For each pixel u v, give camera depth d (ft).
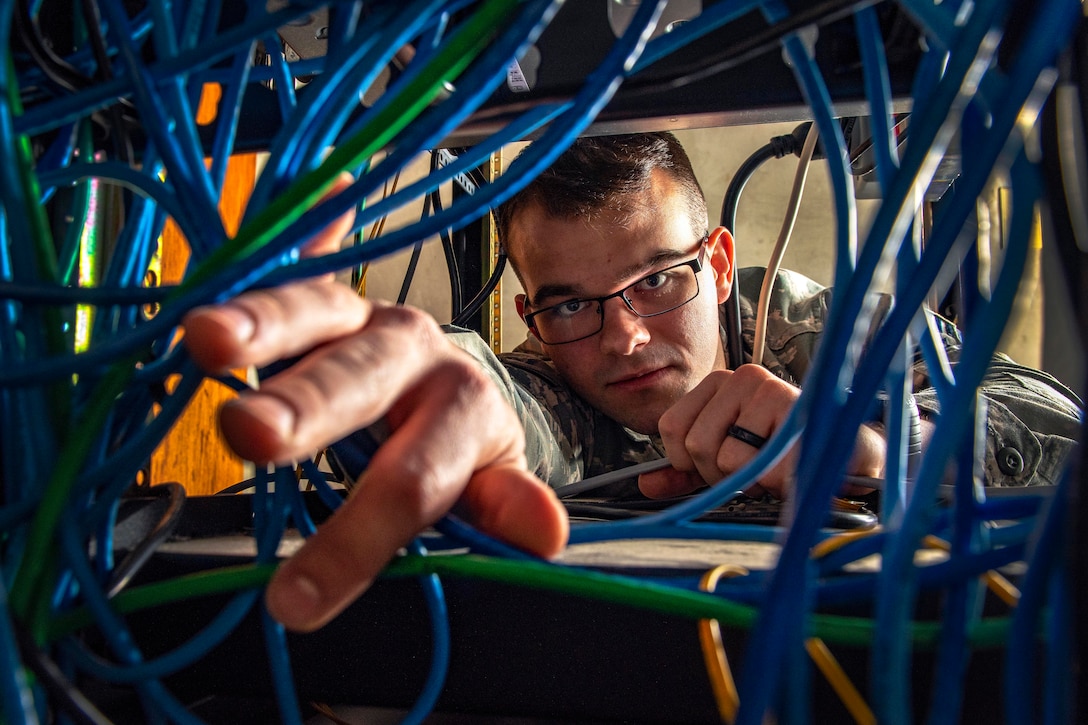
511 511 0.85
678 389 3.84
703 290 3.91
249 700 1.29
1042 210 0.59
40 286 0.70
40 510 0.64
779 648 0.52
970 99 0.63
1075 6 0.53
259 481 0.92
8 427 0.79
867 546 0.77
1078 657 0.53
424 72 0.62
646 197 3.67
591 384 3.87
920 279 0.56
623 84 0.73
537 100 1.03
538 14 0.62
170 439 2.90
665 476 2.16
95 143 1.20
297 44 1.37
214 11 0.92
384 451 0.82
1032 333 7.27
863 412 0.55
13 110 0.74
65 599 0.80
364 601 0.94
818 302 4.53
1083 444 0.53
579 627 0.89
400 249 0.70
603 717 0.88
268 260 0.65
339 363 0.70
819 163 9.37
